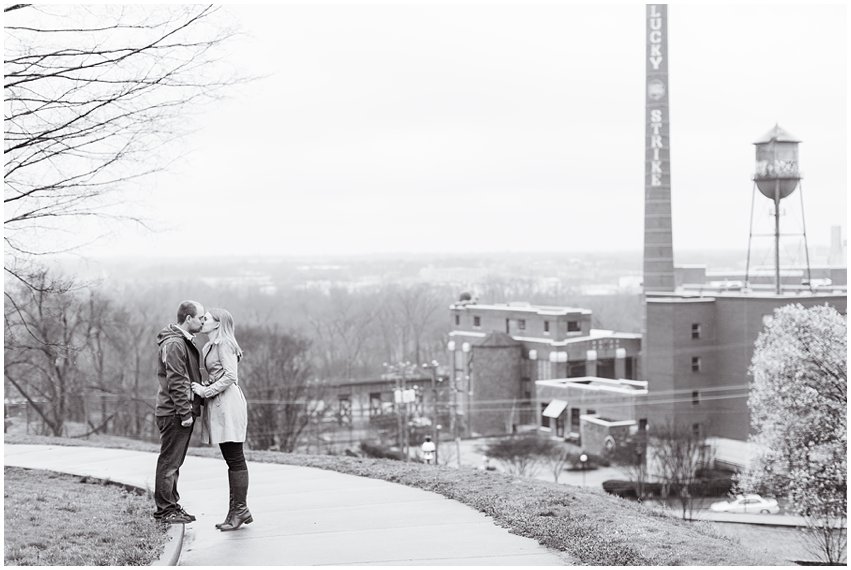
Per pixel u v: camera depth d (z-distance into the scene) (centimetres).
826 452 3525
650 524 1114
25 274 1370
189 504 1282
